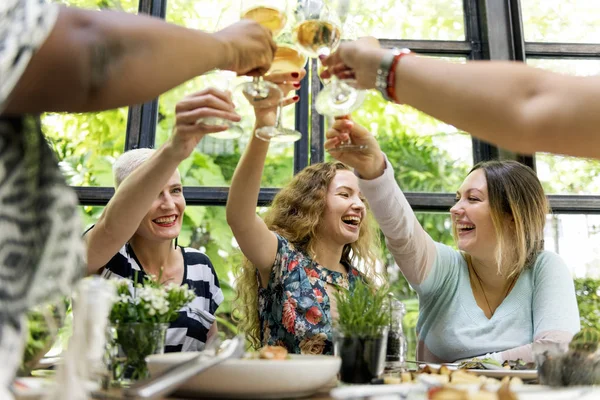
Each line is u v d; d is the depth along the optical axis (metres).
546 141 0.64
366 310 0.85
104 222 1.20
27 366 0.71
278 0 1.00
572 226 2.44
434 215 2.48
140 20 0.57
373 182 1.34
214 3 2.64
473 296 1.58
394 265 2.42
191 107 0.98
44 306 0.59
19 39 0.45
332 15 1.06
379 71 0.78
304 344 1.38
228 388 0.62
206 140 2.48
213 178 2.43
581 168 2.48
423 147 2.57
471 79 0.67
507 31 2.62
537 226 1.59
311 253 1.54
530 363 1.05
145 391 0.53
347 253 1.74
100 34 0.52
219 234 2.42
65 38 0.49
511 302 1.53
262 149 1.21
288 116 2.44
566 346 0.73
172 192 1.64
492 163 1.67
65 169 2.39
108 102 0.54
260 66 0.86
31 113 0.51
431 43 2.66
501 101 0.65
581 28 2.70
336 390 0.65
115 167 1.70
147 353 0.80
